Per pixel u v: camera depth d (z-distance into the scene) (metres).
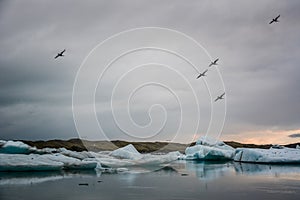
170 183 23.36
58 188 20.41
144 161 39.38
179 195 18.06
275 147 52.00
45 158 31.38
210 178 26.64
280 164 42.56
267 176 27.59
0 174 27.20
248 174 29.56
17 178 25.00
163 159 41.44
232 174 29.83
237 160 49.41
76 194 18.31
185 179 26.11
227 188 20.62
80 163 32.78
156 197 17.39
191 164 45.44
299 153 45.81
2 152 35.81
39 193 18.52
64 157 33.50
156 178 26.69
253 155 45.94
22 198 17.08
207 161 53.44
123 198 17.14
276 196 17.61
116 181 24.45
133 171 32.66
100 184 22.52
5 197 17.31
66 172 30.62
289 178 25.92
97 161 36.06
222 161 53.28
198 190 19.86
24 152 36.53
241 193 18.69
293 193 18.56
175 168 38.00
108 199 16.78
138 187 21.19
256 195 17.97
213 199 16.83
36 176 26.64
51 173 29.36
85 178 26.11
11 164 27.84
